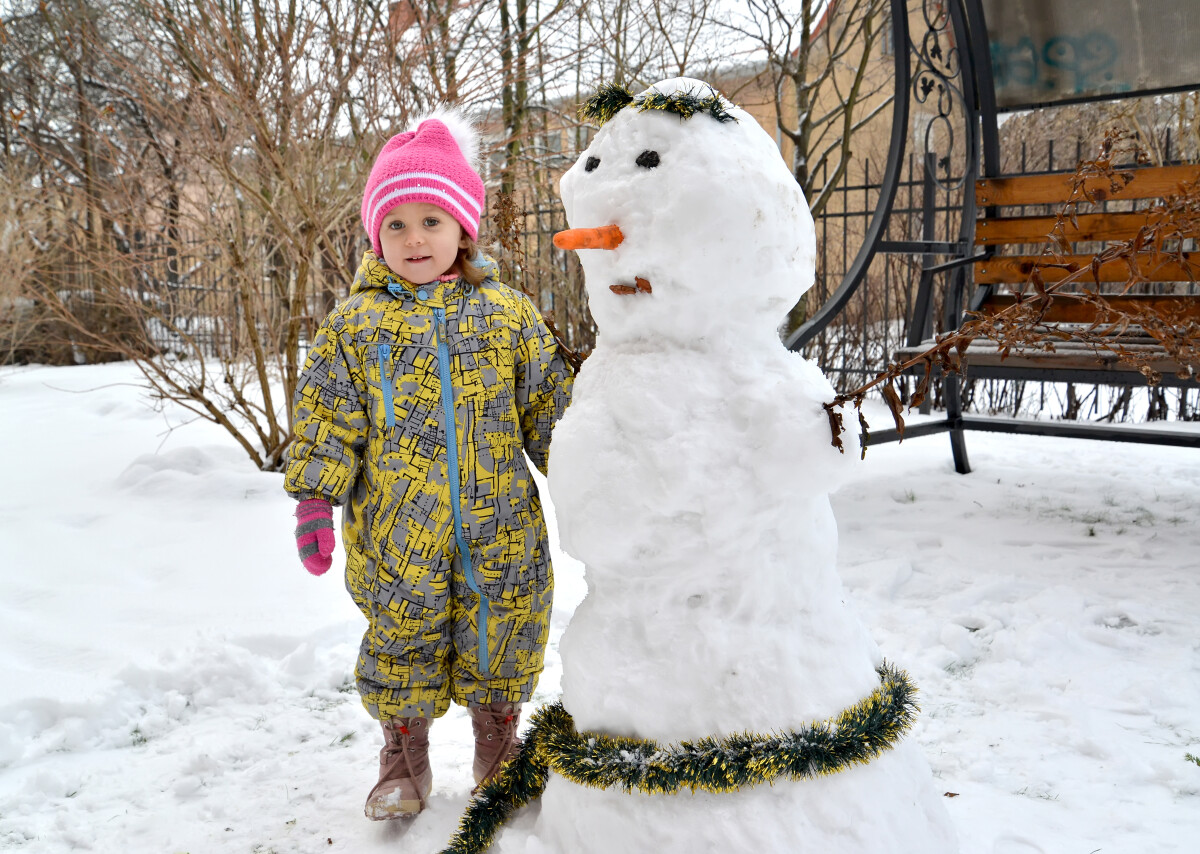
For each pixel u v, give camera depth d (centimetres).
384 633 200
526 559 204
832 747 145
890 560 352
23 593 351
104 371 1098
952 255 532
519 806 181
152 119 605
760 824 142
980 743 226
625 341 165
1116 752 215
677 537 150
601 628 161
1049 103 505
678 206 149
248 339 593
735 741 147
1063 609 300
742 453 150
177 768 234
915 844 151
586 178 162
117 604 340
